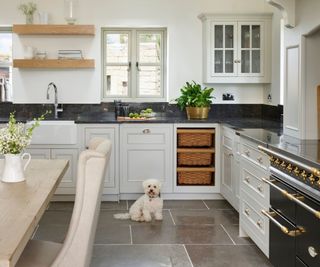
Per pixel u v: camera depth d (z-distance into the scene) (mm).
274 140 3418
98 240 3920
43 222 4406
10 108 5691
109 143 2396
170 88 5801
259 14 5461
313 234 2428
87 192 2053
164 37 5906
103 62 5887
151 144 5230
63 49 5633
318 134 3549
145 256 3562
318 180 2336
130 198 5324
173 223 4426
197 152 5281
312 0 3354
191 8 5742
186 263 3428
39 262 2213
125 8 5688
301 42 3582
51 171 2898
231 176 4719
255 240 3541
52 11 5605
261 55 5543
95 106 5730
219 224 4395
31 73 5664
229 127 4770
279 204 2959
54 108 5691
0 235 1651
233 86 5844
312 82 3582
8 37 5750
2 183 2549
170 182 5281
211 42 5531
